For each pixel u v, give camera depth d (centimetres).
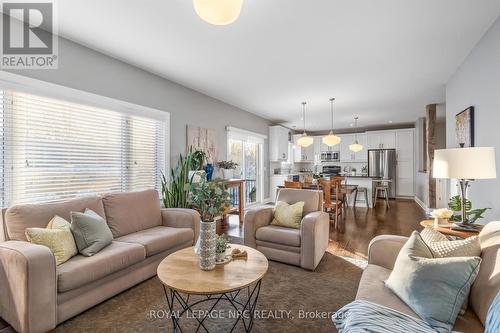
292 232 292
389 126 887
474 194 298
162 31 260
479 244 148
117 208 276
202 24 246
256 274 171
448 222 237
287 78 401
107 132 322
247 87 446
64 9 223
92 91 299
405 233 433
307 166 1025
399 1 212
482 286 125
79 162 292
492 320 102
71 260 202
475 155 196
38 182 257
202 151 445
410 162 821
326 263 302
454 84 375
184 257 201
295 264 288
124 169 343
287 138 835
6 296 175
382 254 190
